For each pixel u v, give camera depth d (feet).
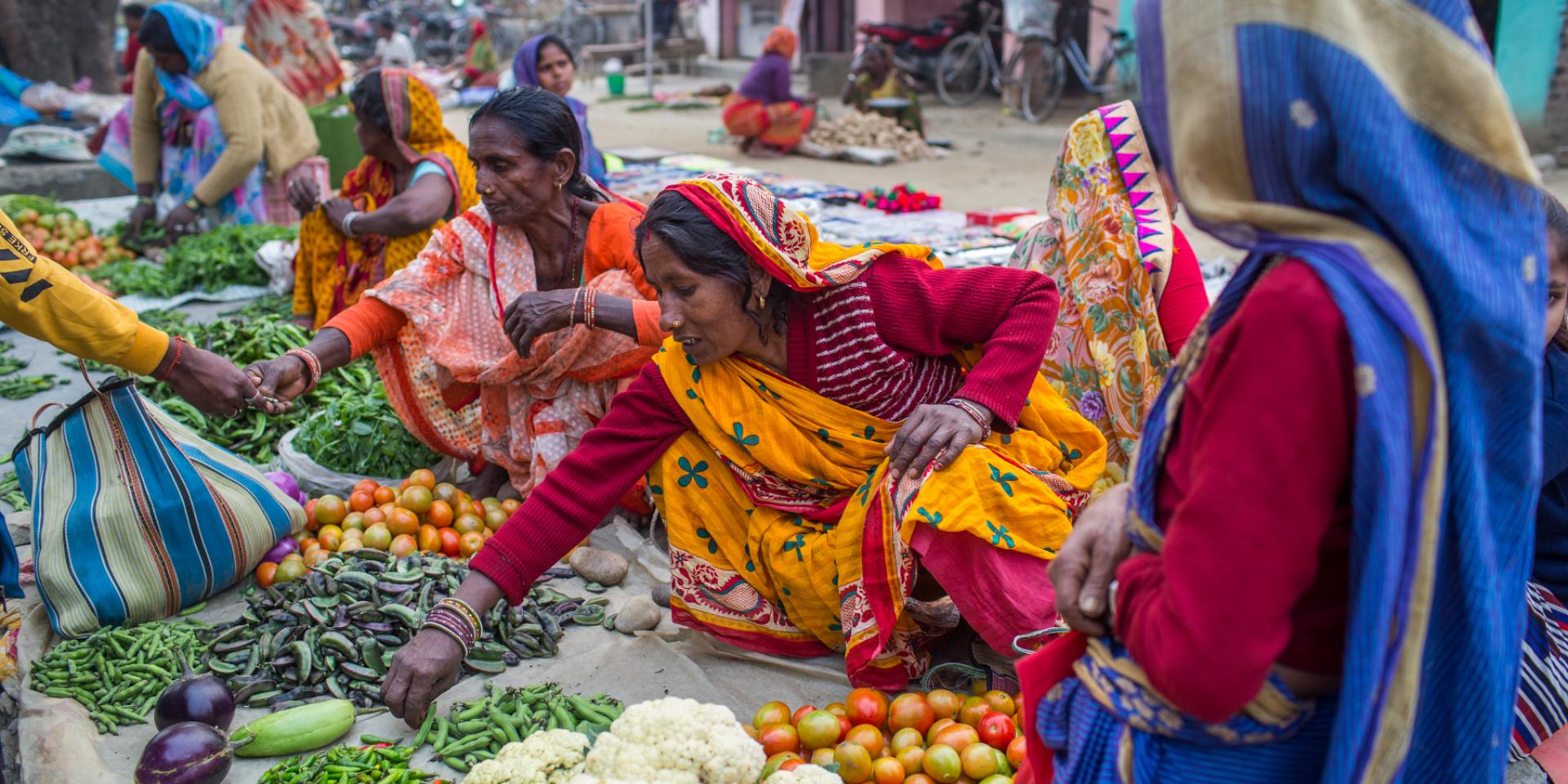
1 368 18.40
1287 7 4.26
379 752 8.68
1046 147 45.14
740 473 9.67
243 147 24.21
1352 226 4.36
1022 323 9.12
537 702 9.31
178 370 10.33
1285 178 4.39
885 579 8.97
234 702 9.27
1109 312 11.00
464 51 85.61
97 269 23.73
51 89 37.50
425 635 8.69
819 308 9.04
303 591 10.36
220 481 11.00
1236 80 4.32
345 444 13.73
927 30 57.93
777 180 34.42
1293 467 4.32
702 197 8.46
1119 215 10.82
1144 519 5.12
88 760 8.51
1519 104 35.06
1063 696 5.80
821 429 9.26
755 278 8.69
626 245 12.06
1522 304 4.51
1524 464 4.88
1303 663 4.94
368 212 16.63
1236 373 4.41
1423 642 4.64
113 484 10.53
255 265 22.67
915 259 9.42
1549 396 7.84
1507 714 5.11
